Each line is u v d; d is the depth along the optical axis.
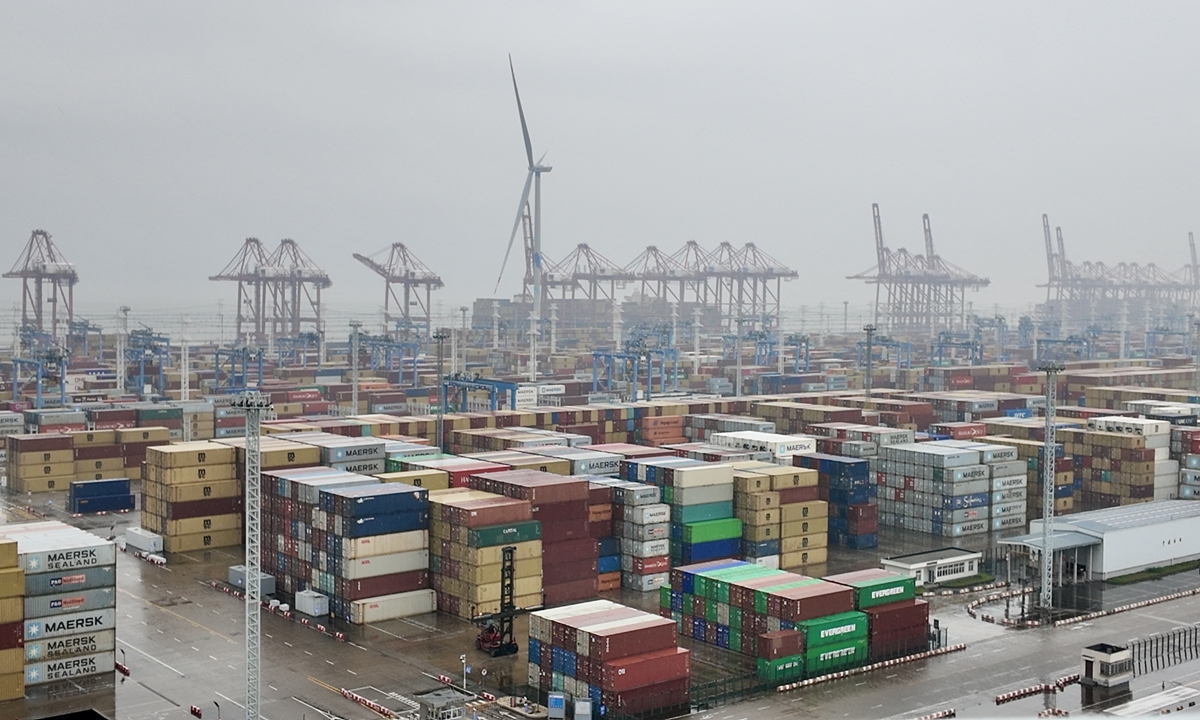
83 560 104.62
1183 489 195.12
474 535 122.88
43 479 199.12
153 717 96.19
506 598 123.50
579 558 132.62
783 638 107.50
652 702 98.75
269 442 164.50
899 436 186.62
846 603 113.69
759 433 184.00
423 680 106.12
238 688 103.12
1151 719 98.75
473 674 108.12
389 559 126.06
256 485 88.25
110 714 96.81
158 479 155.25
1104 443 194.25
